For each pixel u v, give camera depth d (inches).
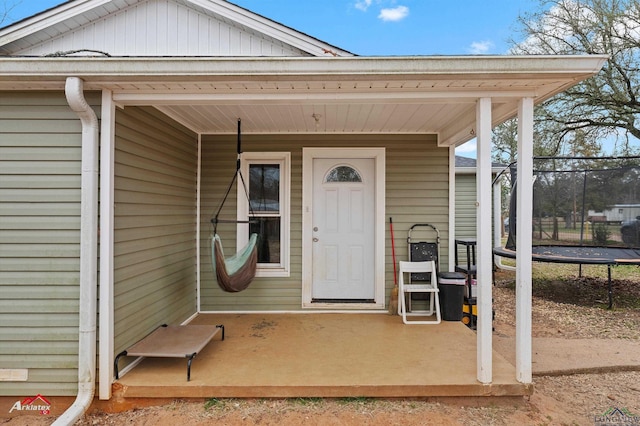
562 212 297.9
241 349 128.5
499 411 99.9
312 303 176.2
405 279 174.9
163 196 137.7
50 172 99.8
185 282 159.9
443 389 101.5
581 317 195.6
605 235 281.4
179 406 101.1
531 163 102.7
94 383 99.3
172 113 142.2
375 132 175.0
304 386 101.7
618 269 331.0
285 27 181.8
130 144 113.7
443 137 170.6
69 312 99.4
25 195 99.7
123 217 109.5
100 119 101.1
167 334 125.1
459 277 164.6
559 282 282.5
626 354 138.9
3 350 99.5
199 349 111.7
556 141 384.5
